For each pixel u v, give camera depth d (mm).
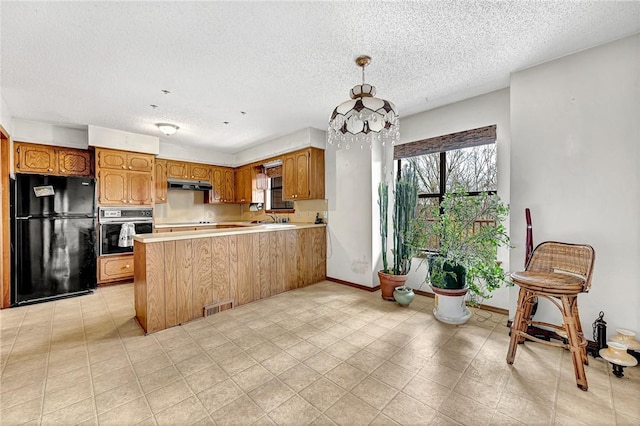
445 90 2930
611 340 1999
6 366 2006
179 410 1578
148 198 4543
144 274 2576
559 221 2301
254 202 5695
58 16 1733
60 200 3506
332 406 1604
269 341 2385
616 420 1463
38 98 3006
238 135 4621
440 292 2752
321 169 4453
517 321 2010
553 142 2326
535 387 1743
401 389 1744
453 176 3406
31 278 3311
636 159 1996
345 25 1873
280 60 2307
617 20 1841
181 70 2451
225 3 1649
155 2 1629
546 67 2363
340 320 2824
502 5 1698
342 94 3000
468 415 1519
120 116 3619
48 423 1482
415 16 1790
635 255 2006
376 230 3863
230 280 3184
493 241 2479
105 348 2270
